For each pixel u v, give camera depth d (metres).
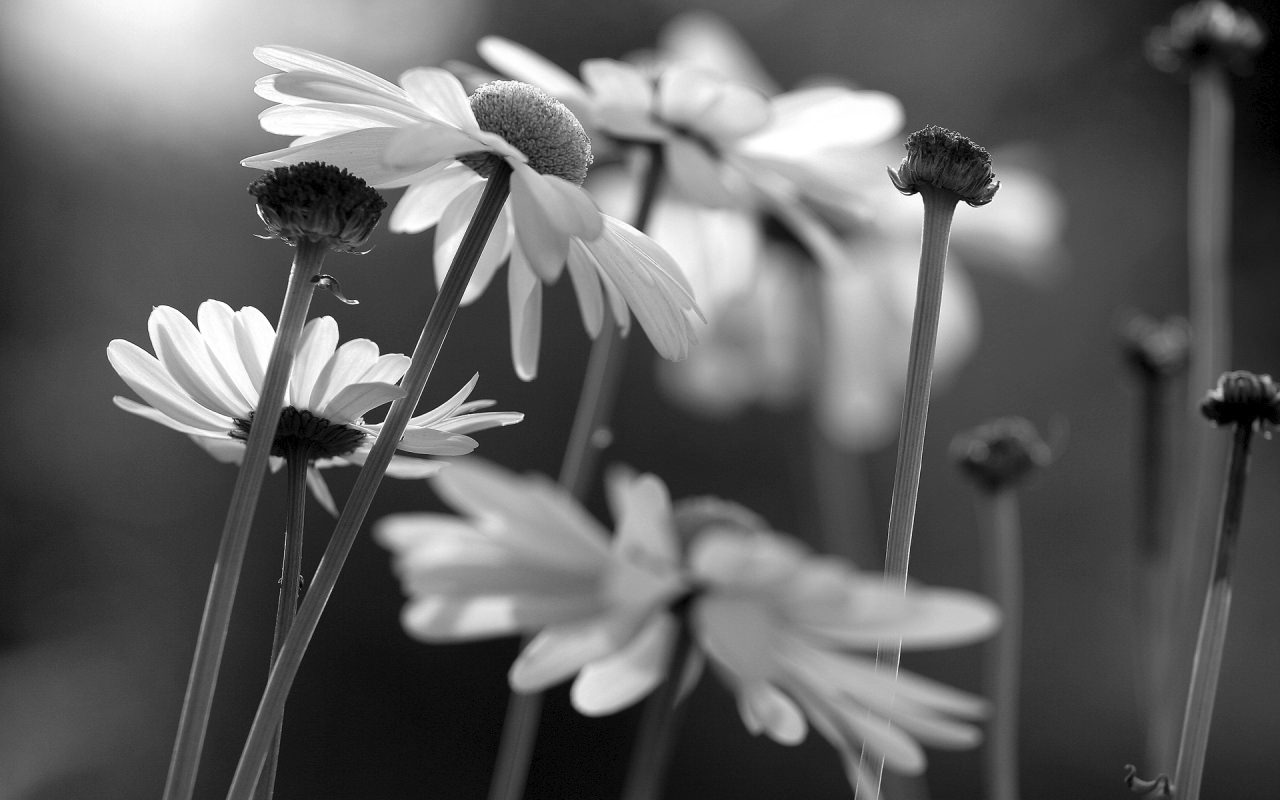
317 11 3.51
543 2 3.56
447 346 3.11
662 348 0.64
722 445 3.00
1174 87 3.00
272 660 0.62
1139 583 0.79
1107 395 2.73
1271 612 2.34
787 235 1.21
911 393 0.63
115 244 3.29
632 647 0.67
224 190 3.35
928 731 0.64
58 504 3.00
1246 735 2.22
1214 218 0.79
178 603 2.93
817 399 1.22
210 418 0.62
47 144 3.30
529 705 0.72
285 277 3.31
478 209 0.62
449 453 0.62
